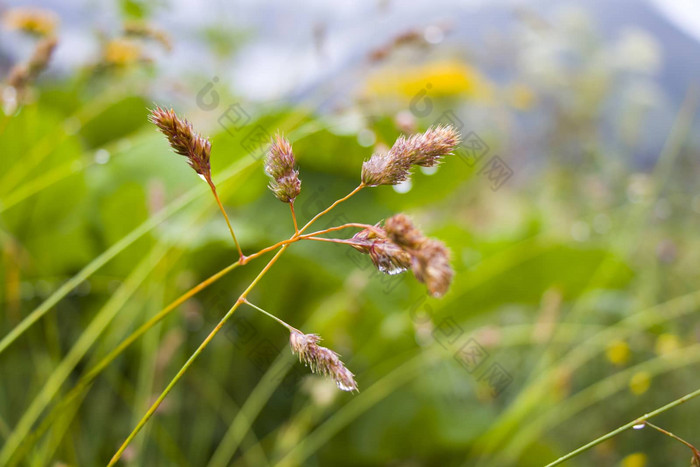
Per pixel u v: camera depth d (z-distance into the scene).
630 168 0.81
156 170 0.47
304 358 0.22
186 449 0.44
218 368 0.46
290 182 0.22
